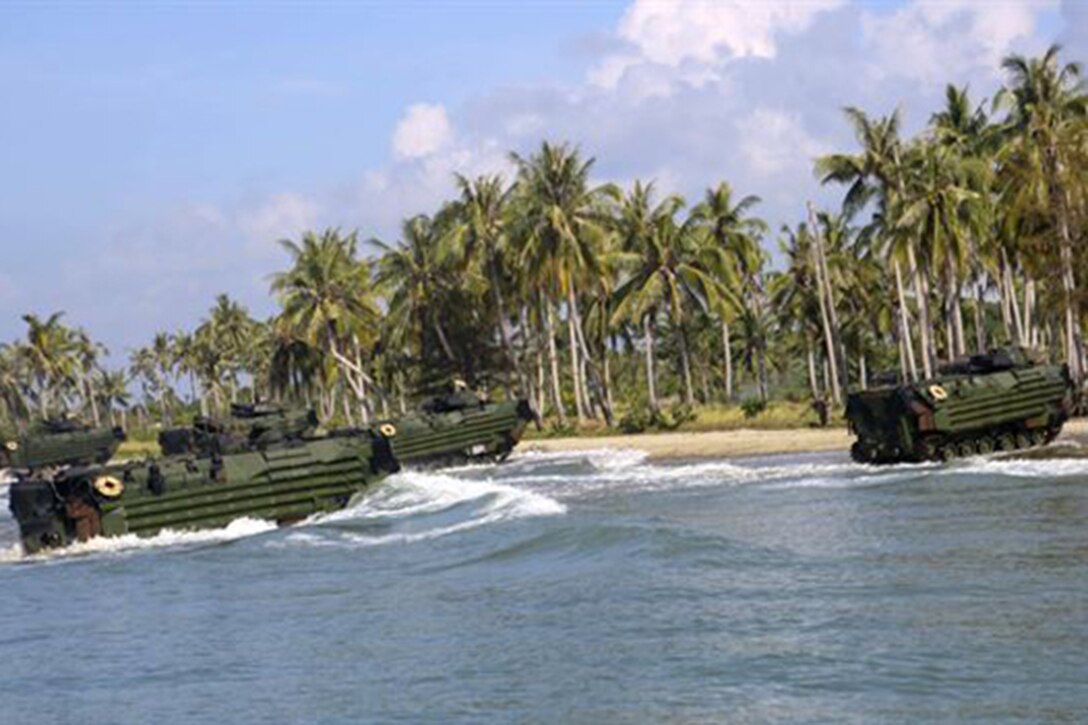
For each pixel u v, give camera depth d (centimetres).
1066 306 6069
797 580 2005
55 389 15400
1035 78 6481
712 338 11806
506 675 1520
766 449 5872
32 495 3753
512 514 3347
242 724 1405
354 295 9619
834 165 6819
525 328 9406
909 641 1510
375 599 2244
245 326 15312
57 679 1791
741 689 1355
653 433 7606
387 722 1350
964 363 4575
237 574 2831
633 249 8631
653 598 1931
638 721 1267
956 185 6819
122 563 3262
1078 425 5497
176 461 3828
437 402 5962
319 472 4019
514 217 8019
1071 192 6059
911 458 4381
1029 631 1521
